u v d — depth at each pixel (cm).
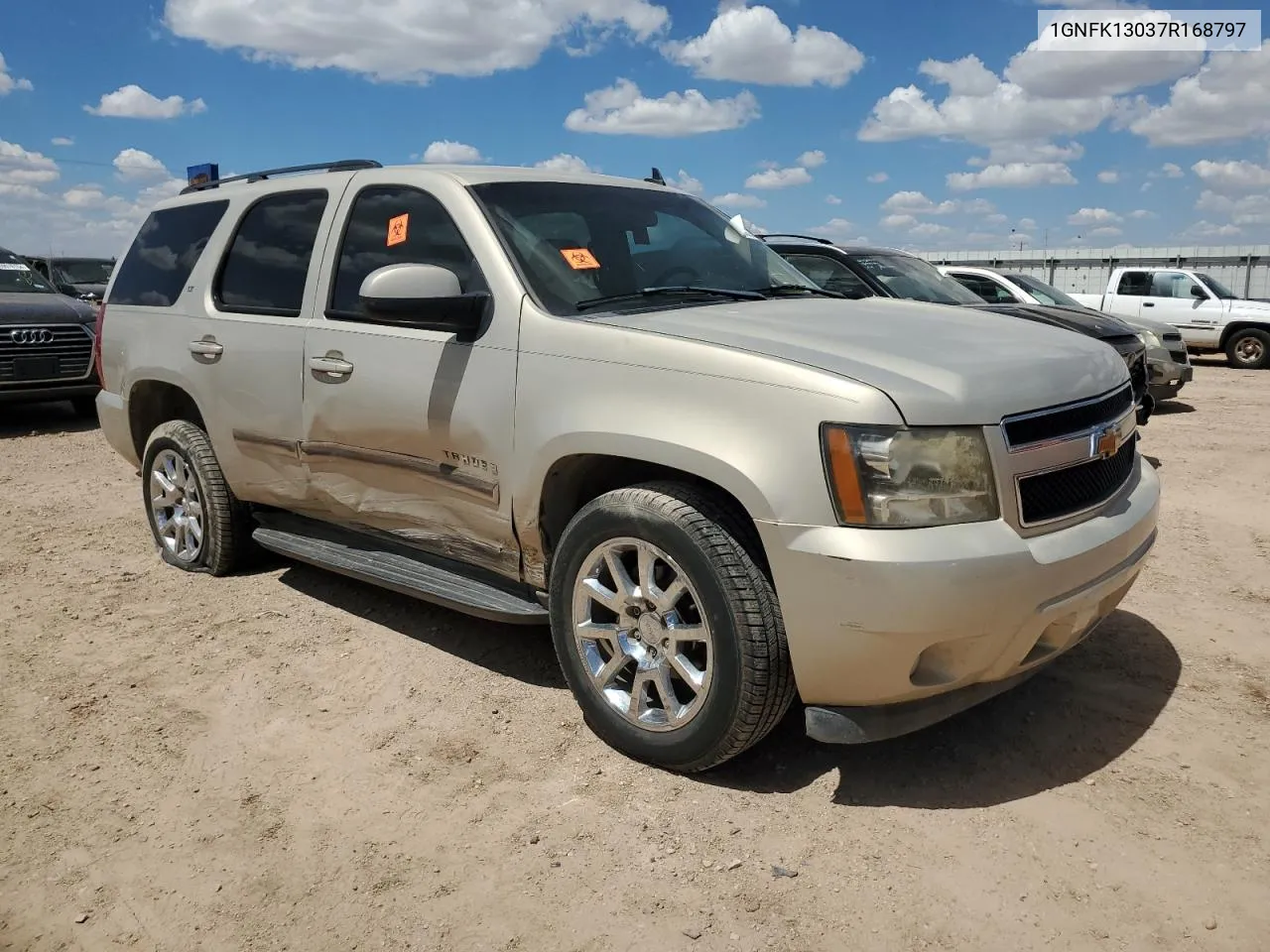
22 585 498
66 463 826
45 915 254
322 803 300
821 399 266
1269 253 2455
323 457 404
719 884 258
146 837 285
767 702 282
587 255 364
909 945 235
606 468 329
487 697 364
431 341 356
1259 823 279
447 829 285
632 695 311
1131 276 1817
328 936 244
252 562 512
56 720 355
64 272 1734
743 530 285
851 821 283
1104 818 282
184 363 470
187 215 507
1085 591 284
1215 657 389
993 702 353
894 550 257
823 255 804
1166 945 233
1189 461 786
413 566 394
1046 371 296
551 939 240
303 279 417
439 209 373
